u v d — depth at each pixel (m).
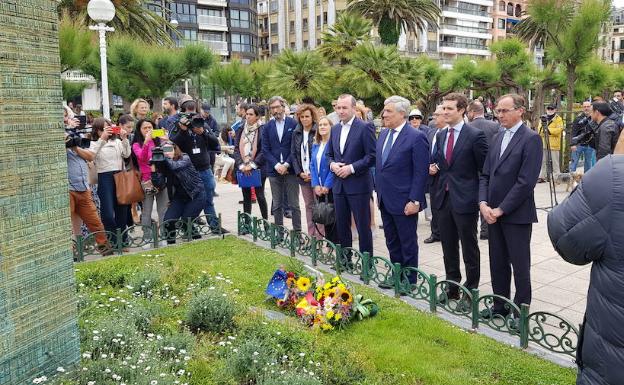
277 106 7.09
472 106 6.71
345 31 21.75
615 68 22.33
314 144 6.30
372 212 7.65
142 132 6.98
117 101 33.38
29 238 2.74
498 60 21.48
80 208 6.12
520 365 3.60
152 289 4.71
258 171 7.66
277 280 4.78
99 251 6.23
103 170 6.63
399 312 4.50
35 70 2.77
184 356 3.39
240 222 7.30
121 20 21.73
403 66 20.94
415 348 3.86
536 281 5.58
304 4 55.00
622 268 2.06
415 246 5.20
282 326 4.00
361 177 5.52
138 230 7.95
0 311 2.58
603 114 9.09
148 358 3.18
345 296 4.29
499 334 4.14
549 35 13.18
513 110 4.23
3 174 2.59
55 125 2.90
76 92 21.80
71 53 14.63
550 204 9.69
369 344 3.92
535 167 4.16
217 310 4.05
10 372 2.64
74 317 3.05
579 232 2.13
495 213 4.29
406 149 5.00
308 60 19.09
